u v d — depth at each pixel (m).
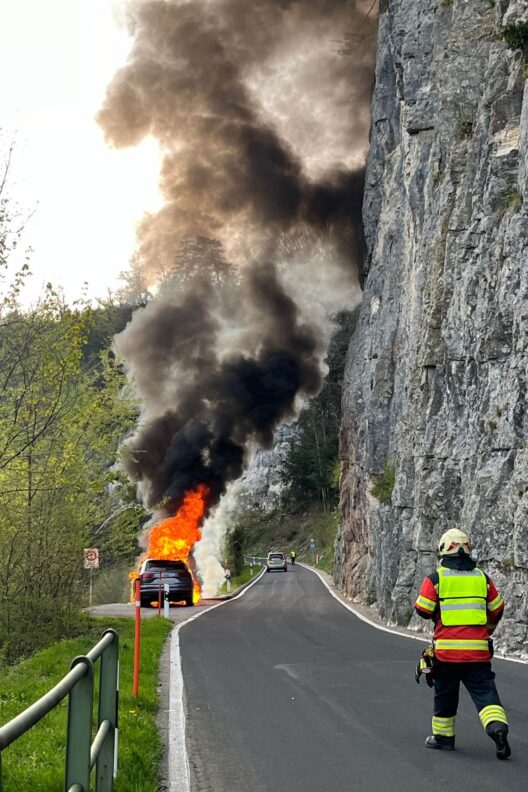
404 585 26.08
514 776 6.80
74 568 22.20
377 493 34.88
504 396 21.62
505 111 24.22
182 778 7.14
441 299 26.77
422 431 26.81
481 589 7.75
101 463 24.94
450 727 7.93
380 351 36.84
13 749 7.53
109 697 5.77
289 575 68.00
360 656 16.14
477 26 27.86
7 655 20.69
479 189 24.89
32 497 20.52
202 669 14.80
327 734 8.83
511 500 19.83
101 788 5.00
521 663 15.30
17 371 19.19
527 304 19.92
